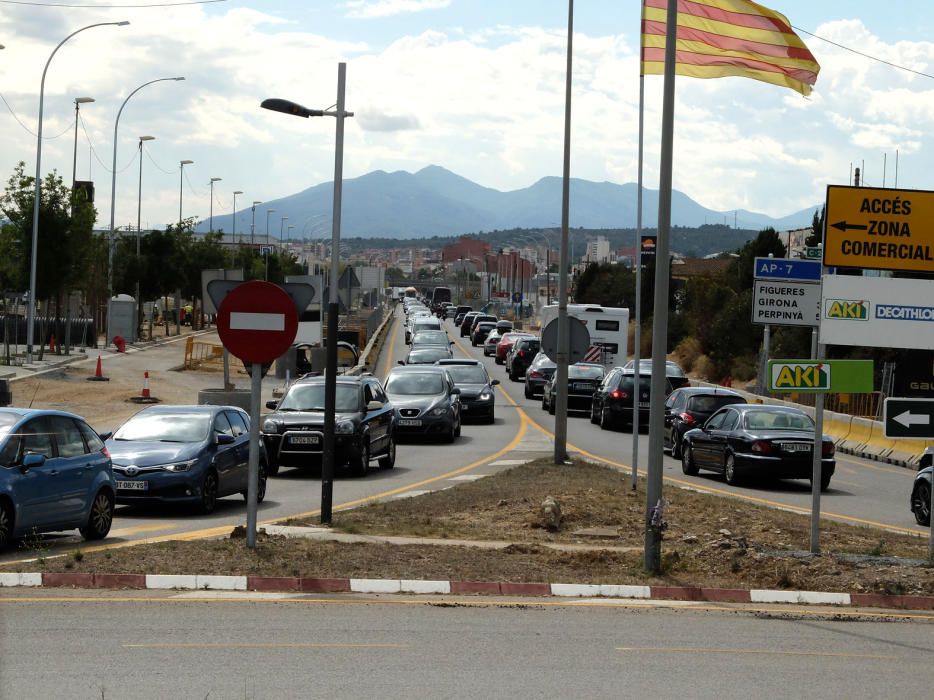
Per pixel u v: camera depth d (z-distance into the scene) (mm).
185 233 93562
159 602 11609
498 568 13820
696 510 18984
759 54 18734
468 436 36438
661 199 13641
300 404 26516
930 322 15445
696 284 72250
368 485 24031
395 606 11914
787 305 36531
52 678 8391
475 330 97750
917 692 8961
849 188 15602
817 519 15234
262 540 14664
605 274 101688
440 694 8320
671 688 8781
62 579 12352
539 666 9367
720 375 63938
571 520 17984
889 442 36625
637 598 13031
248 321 13195
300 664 9109
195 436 19859
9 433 14688
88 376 48281
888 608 13156
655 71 19031
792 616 12258
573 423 42344
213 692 8125
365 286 147250
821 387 15055
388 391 34875
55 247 55344
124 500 18828
